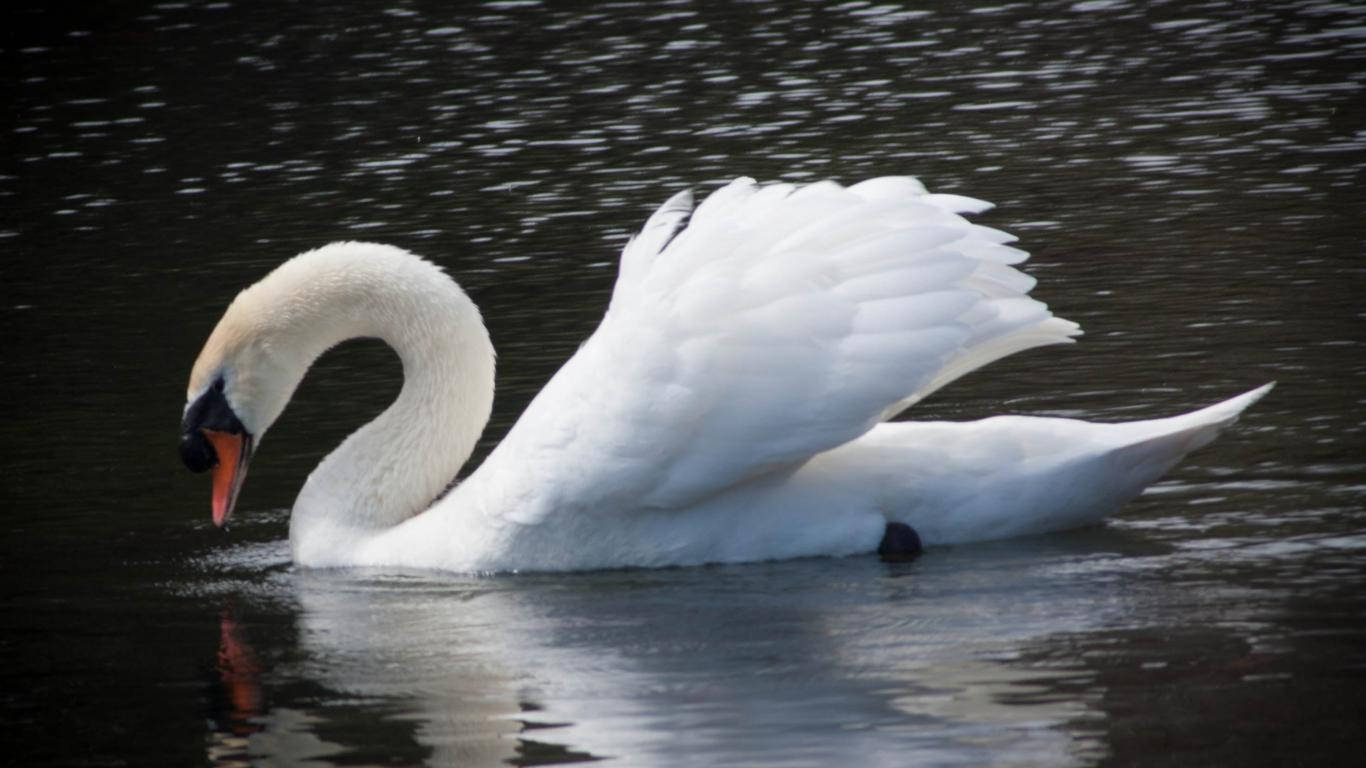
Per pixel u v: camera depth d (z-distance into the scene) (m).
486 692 10.70
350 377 18.86
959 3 39.94
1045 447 13.02
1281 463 14.17
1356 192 23.36
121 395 18.19
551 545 13.10
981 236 12.84
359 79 35.31
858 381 12.46
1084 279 20.36
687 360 12.56
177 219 26.16
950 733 9.70
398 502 14.12
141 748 10.12
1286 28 34.91
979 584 12.09
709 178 26.55
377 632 11.94
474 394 14.28
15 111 33.88
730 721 10.02
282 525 14.66
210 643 11.84
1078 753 9.38
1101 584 11.91
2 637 12.06
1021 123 29.03
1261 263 20.36
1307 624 10.93
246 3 43.41
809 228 12.89
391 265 14.18
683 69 34.94
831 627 11.43
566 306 20.39
